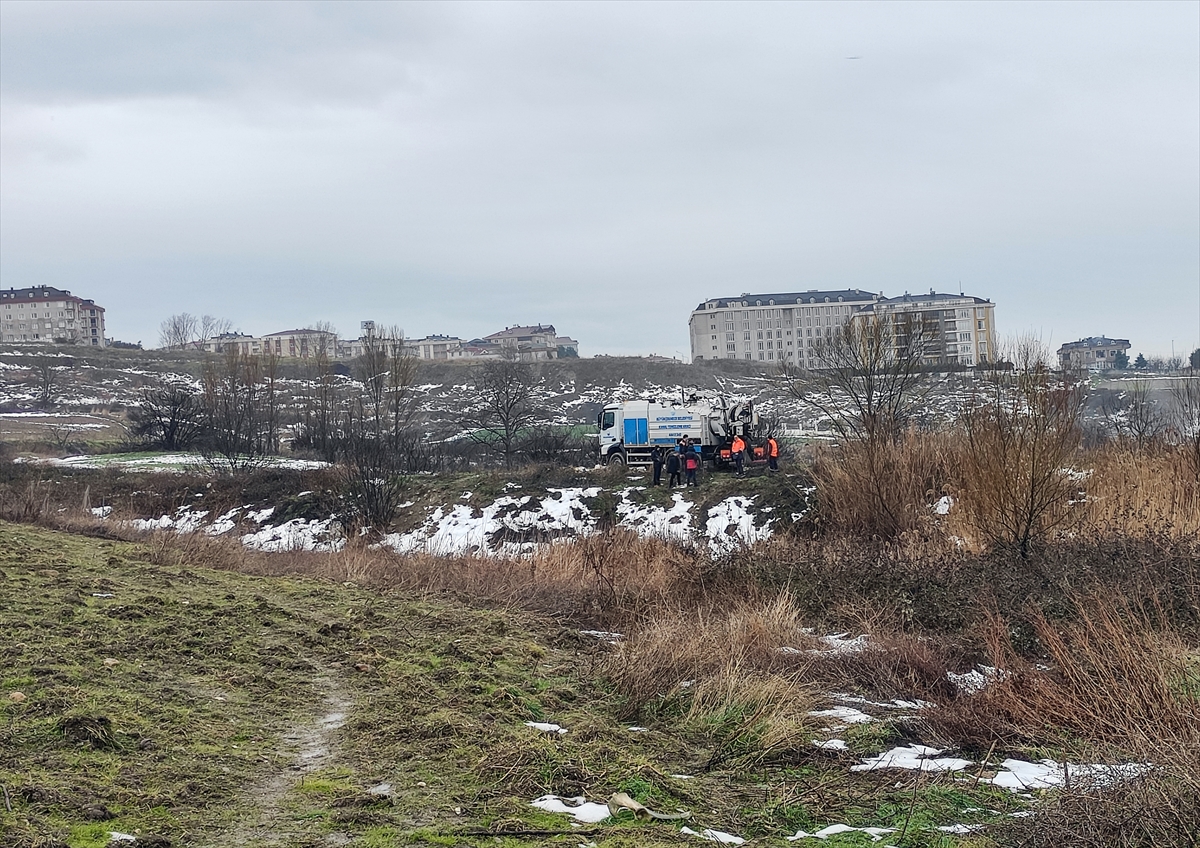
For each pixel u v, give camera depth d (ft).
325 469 120.26
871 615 40.27
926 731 26.89
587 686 30.19
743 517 93.30
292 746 22.47
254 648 30.99
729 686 27.89
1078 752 24.44
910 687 31.71
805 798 21.20
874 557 48.73
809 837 19.04
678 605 42.34
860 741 25.59
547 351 527.40
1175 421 91.81
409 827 17.70
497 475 114.93
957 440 68.13
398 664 30.48
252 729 23.31
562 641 37.04
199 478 123.75
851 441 79.77
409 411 188.14
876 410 101.71
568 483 110.83
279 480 118.01
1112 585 38.14
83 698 23.07
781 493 94.68
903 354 114.32
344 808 18.38
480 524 102.01
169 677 26.71
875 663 33.35
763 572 46.44
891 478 65.51
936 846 18.63
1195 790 19.02
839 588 43.42
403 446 129.29
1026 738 25.84
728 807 20.62
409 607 41.19
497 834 17.57
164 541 59.36
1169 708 24.68
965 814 20.59
